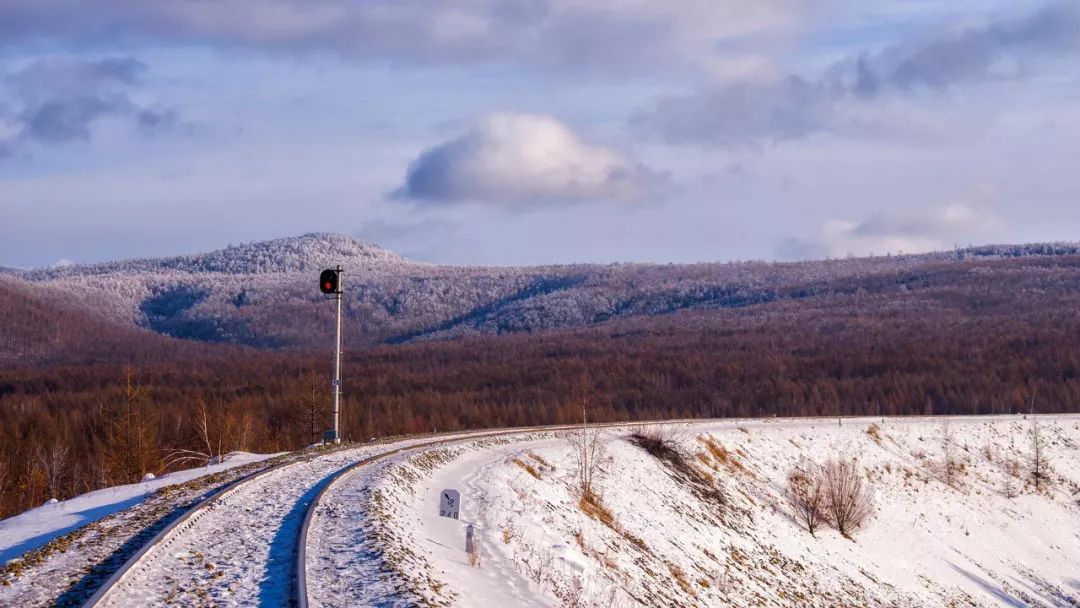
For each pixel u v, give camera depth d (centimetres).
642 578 2969
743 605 3509
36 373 16462
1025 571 5975
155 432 6531
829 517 5447
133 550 1722
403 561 1697
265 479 2708
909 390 12512
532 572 2138
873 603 4538
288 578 1527
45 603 1362
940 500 6506
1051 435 8031
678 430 5706
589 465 4166
